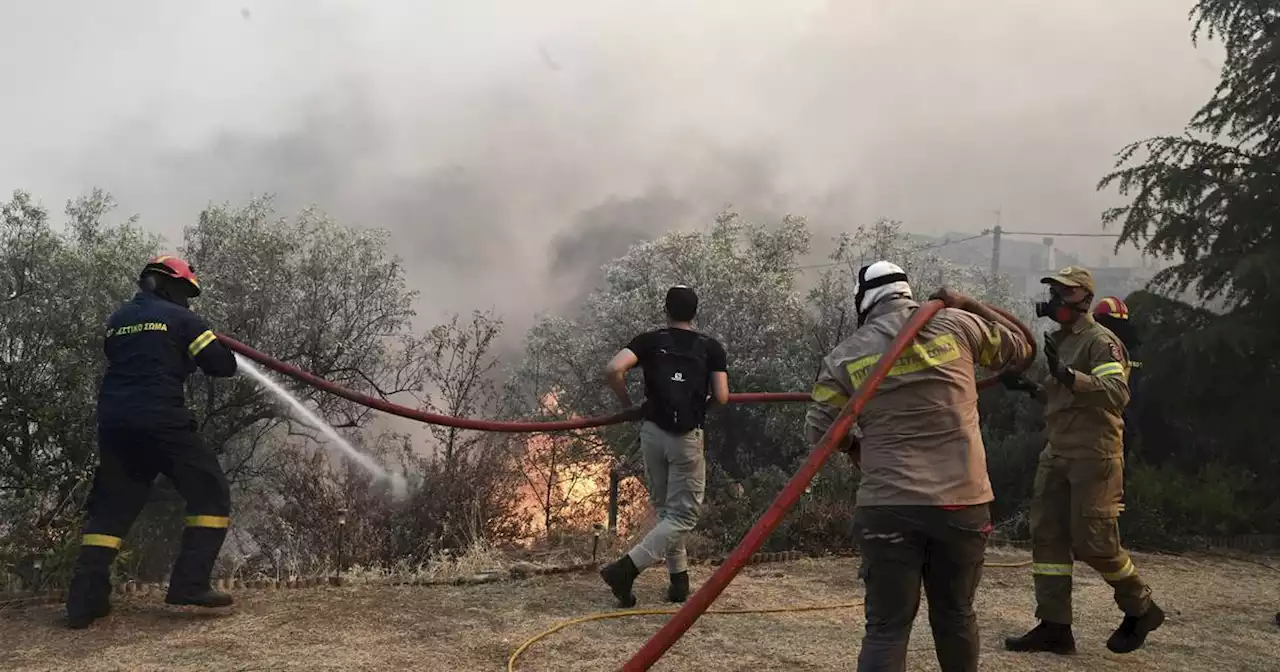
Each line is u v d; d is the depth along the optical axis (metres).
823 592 5.85
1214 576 6.95
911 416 3.22
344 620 4.85
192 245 9.01
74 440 7.66
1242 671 4.47
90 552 4.62
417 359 8.89
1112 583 4.58
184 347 4.79
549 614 5.10
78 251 8.19
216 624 4.69
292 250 9.23
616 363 5.29
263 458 9.06
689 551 7.12
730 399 5.50
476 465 7.67
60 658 4.12
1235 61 10.46
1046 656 4.61
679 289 5.54
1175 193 10.26
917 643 4.70
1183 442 10.38
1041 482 4.71
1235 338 9.16
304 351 9.09
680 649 4.53
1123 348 4.71
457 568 6.32
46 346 7.77
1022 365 3.73
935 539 3.17
